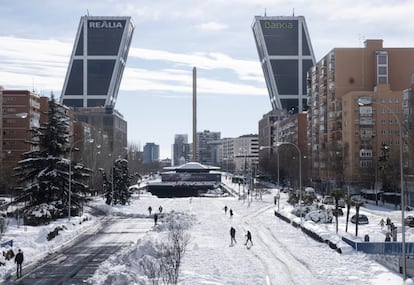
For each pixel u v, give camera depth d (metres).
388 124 130.62
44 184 74.94
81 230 69.31
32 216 69.50
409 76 144.25
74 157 127.75
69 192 72.19
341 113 139.38
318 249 51.06
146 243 44.62
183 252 46.69
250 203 116.94
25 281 37.41
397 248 45.22
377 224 70.56
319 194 138.62
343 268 40.72
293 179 160.50
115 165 111.19
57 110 78.81
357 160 130.50
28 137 134.25
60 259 46.81
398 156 112.00
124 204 110.25
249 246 53.25
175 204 115.19
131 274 34.34
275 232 65.94
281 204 113.19
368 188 125.69
